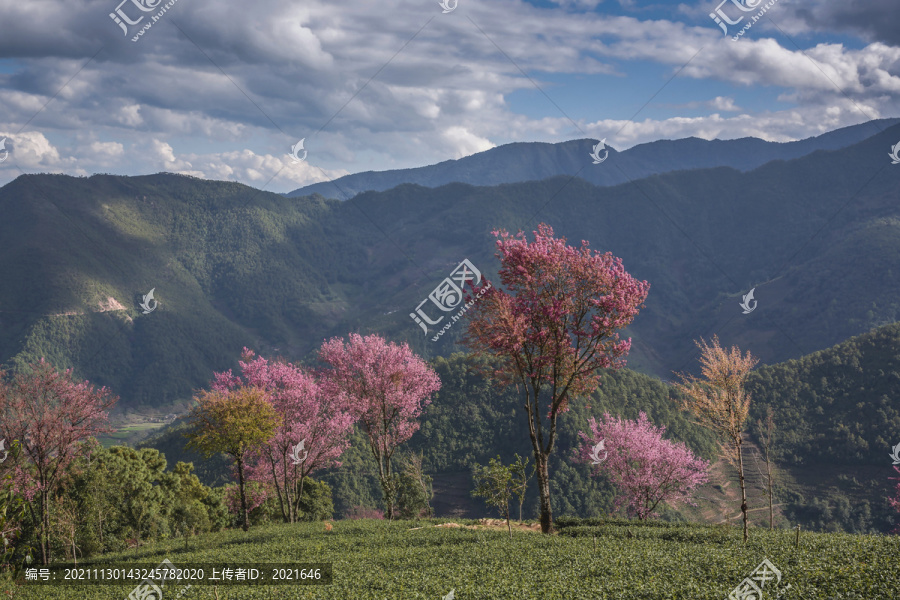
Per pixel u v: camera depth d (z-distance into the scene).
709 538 24.56
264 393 45.56
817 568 16.77
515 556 22.19
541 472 31.88
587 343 32.31
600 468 52.00
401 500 49.81
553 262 31.75
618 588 16.89
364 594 18.41
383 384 49.97
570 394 33.72
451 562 22.23
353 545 27.98
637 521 33.88
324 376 52.97
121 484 55.44
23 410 38.53
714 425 23.92
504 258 32.91
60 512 42.78
